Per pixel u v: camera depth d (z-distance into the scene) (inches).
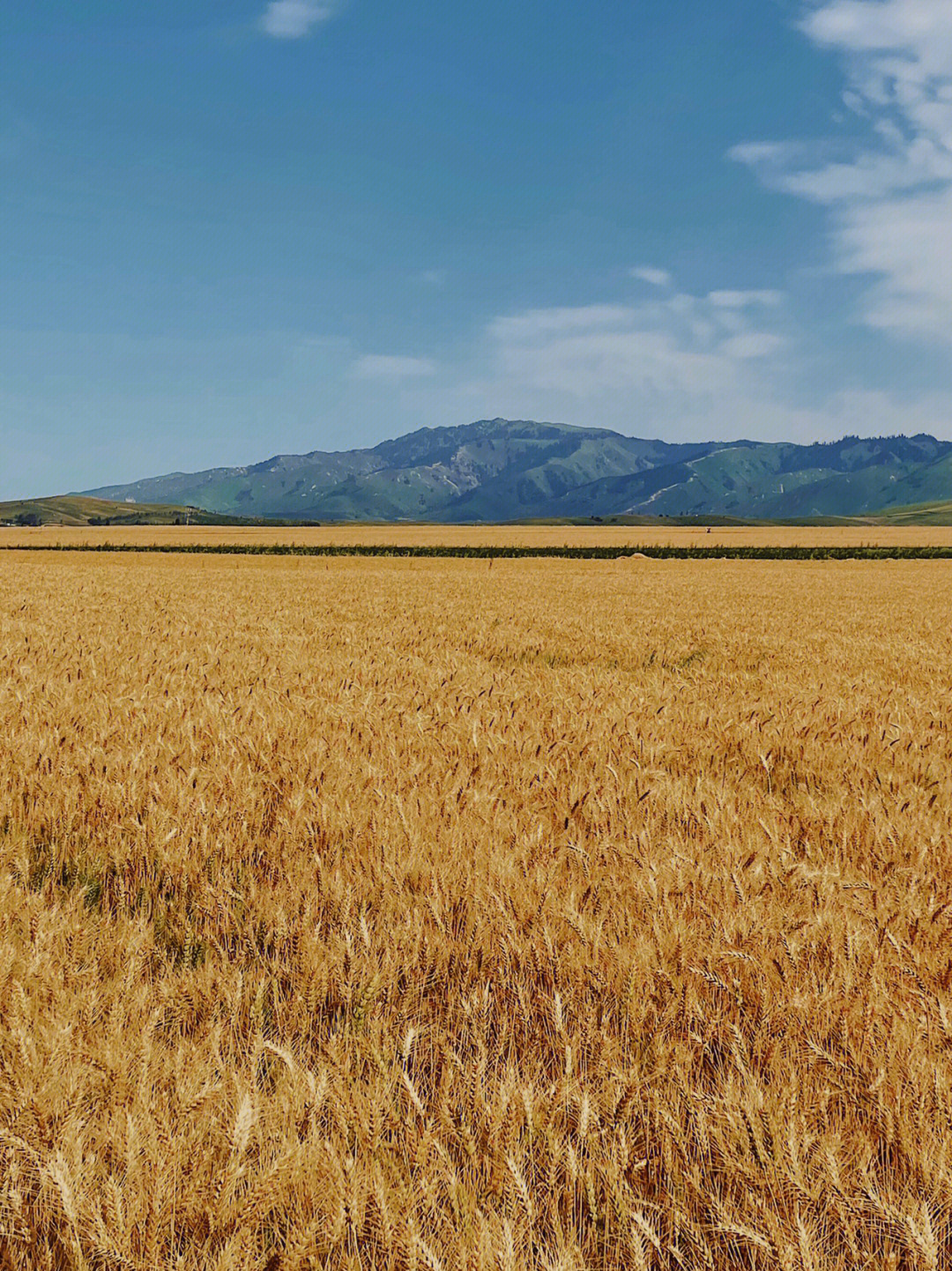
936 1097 92.1
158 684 398.9
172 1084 96.7
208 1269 73.6
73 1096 92.0
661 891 145.3
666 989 117.2
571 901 139.5
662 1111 89.0
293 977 124.6
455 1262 72.6
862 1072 98.2
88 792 202.8
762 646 655.8
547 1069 105.3
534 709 339.6
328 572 2064.5
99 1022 108.7
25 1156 83.4
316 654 550.3
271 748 250.4
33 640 577.0
